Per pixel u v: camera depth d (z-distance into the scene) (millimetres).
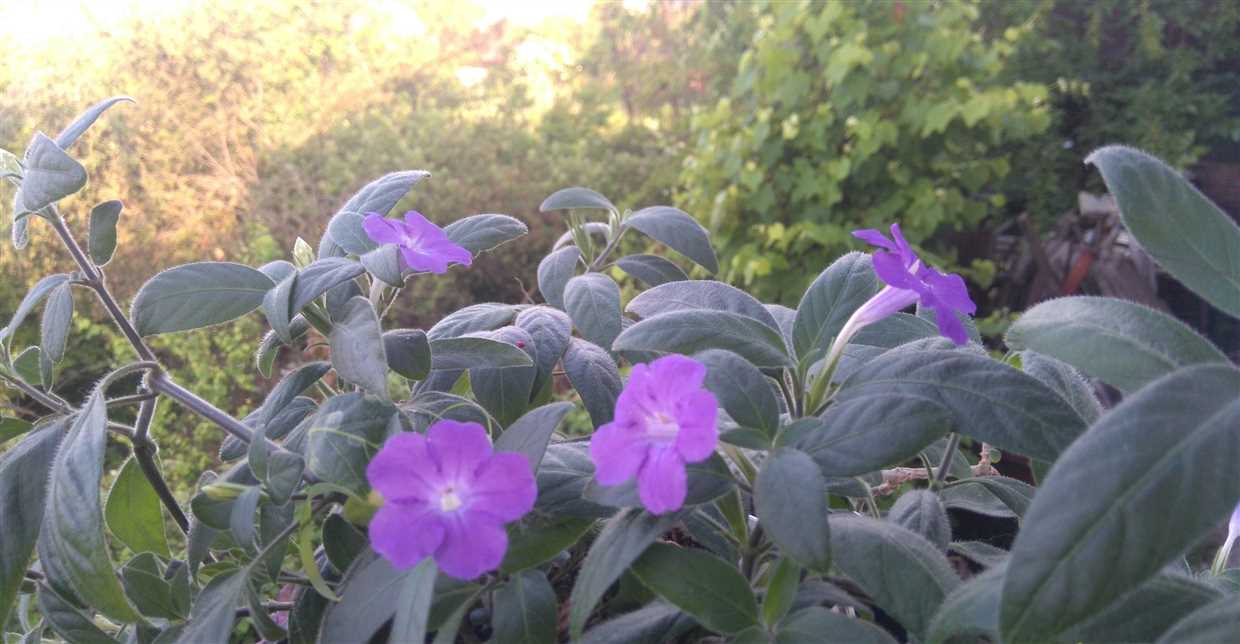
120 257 1334
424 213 1433
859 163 979
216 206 1398
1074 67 1183
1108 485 166
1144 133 1142
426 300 1334
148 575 266
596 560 219
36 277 1174
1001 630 164
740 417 223
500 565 232
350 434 238
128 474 300
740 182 1047
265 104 1510
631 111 1781
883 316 245
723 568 223
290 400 291
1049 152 1142
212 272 271
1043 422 224
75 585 230
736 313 260
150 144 1424
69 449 245
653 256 391
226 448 302
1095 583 161
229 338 1109
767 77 1028
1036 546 166
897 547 217
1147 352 212
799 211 1060
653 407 217
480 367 285
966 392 232
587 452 259
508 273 1430
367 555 247
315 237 1430
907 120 988
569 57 1800
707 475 227
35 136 253
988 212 1102
